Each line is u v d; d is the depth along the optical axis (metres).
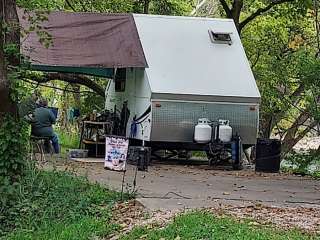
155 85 15.98
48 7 20.50
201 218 8.20
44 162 12.49
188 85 16.17
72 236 8.36
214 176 14.34
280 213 9.41
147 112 16.16
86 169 13.35
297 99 23.91
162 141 16.17
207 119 16.22
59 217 9.47
